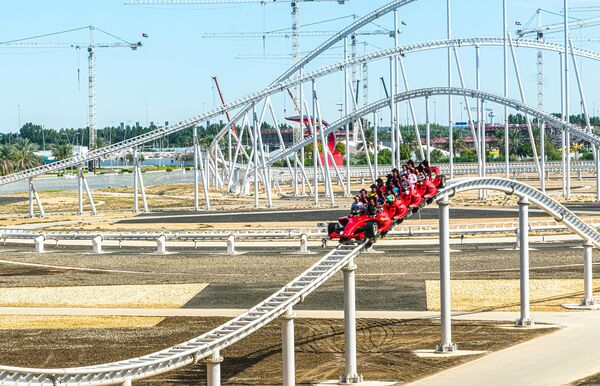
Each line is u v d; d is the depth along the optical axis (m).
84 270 91.19
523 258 62.66
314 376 50.66
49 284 82.69
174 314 69.19
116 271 90.19
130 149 173.00
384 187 53.78
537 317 65.19
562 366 50.66
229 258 97.88
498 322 63.69
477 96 164.00
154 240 115.00
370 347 57.31
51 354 56.72
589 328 60.66
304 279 48.28
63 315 69.38
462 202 168.75
